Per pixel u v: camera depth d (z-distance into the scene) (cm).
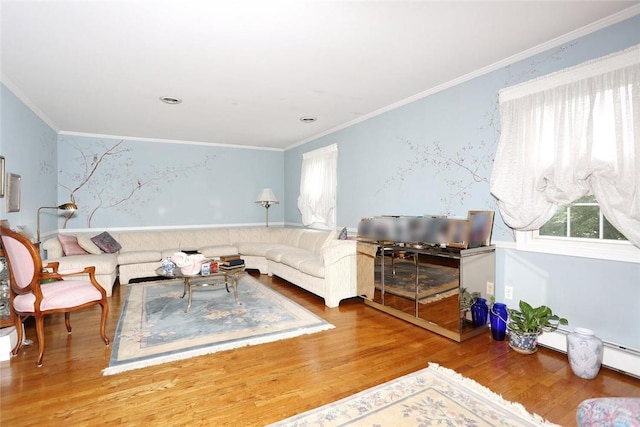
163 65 270
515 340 243
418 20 207
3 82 290
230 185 621
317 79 303
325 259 358
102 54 249
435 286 284
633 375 204
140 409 176
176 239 546
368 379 207
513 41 237
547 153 238
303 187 575
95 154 514
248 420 167
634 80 197
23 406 178
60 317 321
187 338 269
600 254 220
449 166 317
